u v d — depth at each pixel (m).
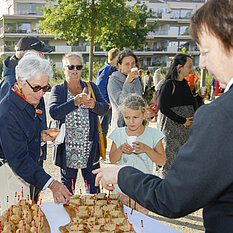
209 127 0.80
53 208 1.71
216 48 0.84
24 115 1.82
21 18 34.28
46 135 2.26
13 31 34.56
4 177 1.87
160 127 3.44
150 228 1.46
